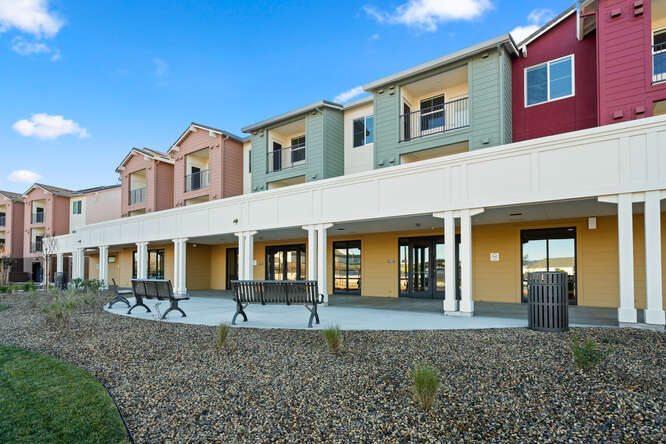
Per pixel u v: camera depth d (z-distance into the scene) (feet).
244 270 42.75
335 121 50.16
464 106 41.42
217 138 59.36
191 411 10.25
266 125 53.42
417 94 44.24
